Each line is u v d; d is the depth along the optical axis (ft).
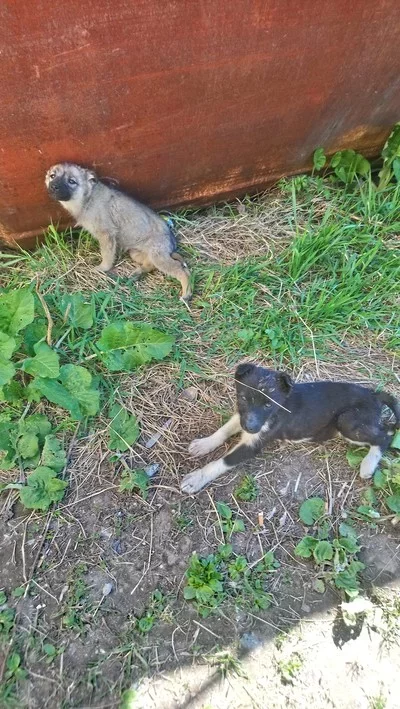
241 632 2.85
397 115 4.58
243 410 3.10
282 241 4.57
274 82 3.75
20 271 4.29
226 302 4.18
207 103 3.70
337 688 2.73
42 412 3.54
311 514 3.27
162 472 3.40
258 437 3.30
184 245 4.53
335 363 3.98
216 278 4.35
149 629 2.83
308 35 3.50
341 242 4.40
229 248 4.56
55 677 2.68
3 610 2.86
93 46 3.03
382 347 4.11
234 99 3.75
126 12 2.92
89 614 2.86
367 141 4.81
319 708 2.67
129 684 2.68
